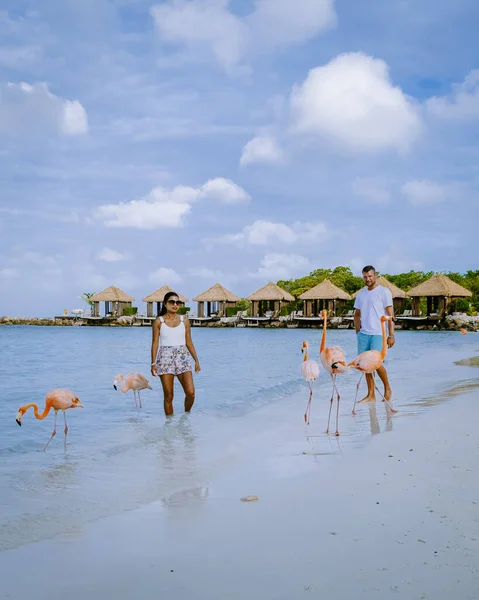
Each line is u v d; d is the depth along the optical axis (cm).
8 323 8962
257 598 250
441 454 486
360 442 560
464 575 261
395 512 346
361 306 830
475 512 340
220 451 554
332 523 334
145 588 266
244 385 1080
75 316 8512
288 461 500
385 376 819
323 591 253
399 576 262
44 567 294
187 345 796
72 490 432
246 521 348
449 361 1549
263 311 7244
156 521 358
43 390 1026
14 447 589
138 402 889
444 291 5672
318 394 958
